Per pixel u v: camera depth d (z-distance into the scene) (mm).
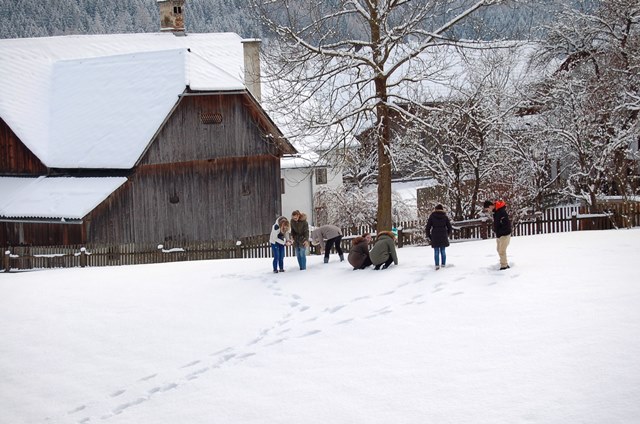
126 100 47281
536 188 43938
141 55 49594
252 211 47469
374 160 47656
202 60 47875
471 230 37250
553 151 47125
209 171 46188
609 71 44250
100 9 145375
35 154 46656
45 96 50812
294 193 53188
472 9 30891
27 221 43812
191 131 45250
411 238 38906
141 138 44094
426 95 41531
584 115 41781
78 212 41906
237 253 38562
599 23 46500
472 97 38250
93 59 51906
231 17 133500
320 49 30797
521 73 52406
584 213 38500
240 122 46438
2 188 47406
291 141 47031
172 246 39812
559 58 57406
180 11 62750
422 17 30906
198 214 45906
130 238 44062
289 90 32344
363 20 33312
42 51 54594
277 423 14688
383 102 31500
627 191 44625
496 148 41625
